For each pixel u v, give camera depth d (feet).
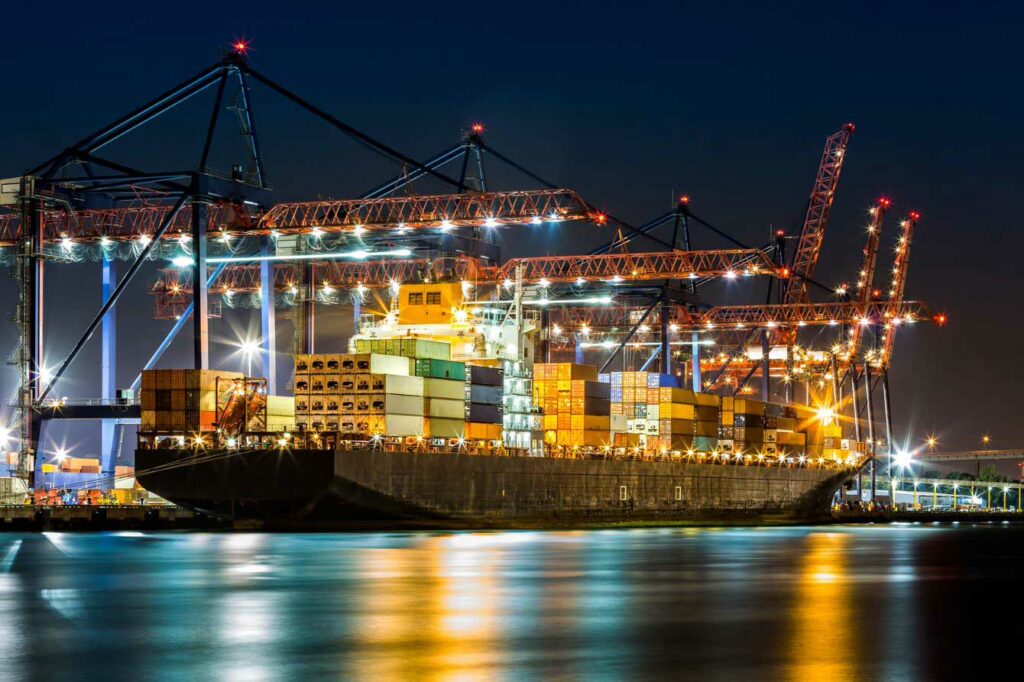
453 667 212.43
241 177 564.30
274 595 299.38
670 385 652.89
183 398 463.83
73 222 612.70
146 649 228.22
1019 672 211.00
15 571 346.33
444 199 563.89
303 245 601.62
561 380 586.45
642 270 654.12
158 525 498.28
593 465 586.45
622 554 428.15
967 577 360.89
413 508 481.87
